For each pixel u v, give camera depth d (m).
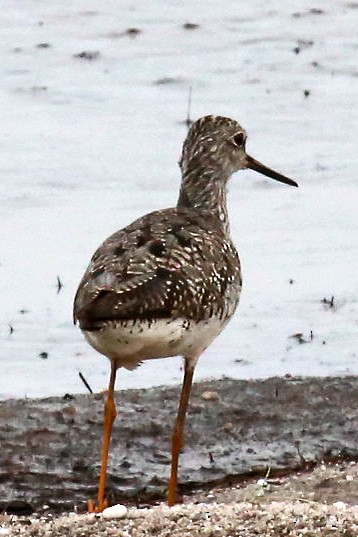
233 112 20.48
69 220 17.33
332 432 12.63
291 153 19.34
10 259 16.44
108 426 10.90
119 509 9.93
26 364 14.54
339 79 21.55
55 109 20.45
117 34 22.81
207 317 10.70
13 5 23.78
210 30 23.09
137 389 13.58
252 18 23.56
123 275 10.21
